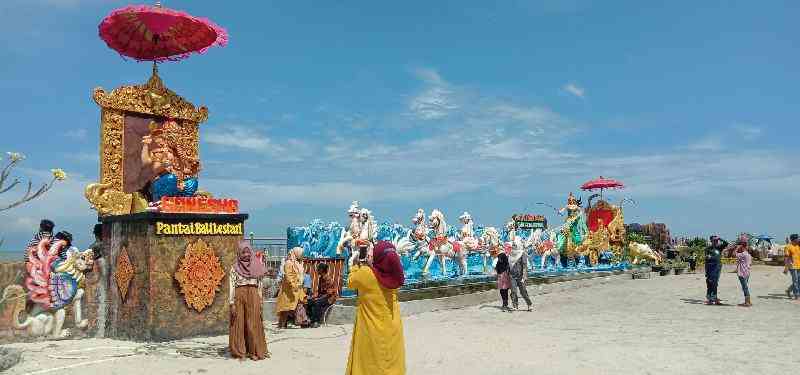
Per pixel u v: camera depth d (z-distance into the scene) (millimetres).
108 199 12109
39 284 10906
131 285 11328
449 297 18219
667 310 17328
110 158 12234
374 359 6277
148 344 10594
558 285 24406
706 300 19906
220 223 11992
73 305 11398
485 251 24422
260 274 9703
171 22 12242
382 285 6379
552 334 12422
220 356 9594
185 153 12977
